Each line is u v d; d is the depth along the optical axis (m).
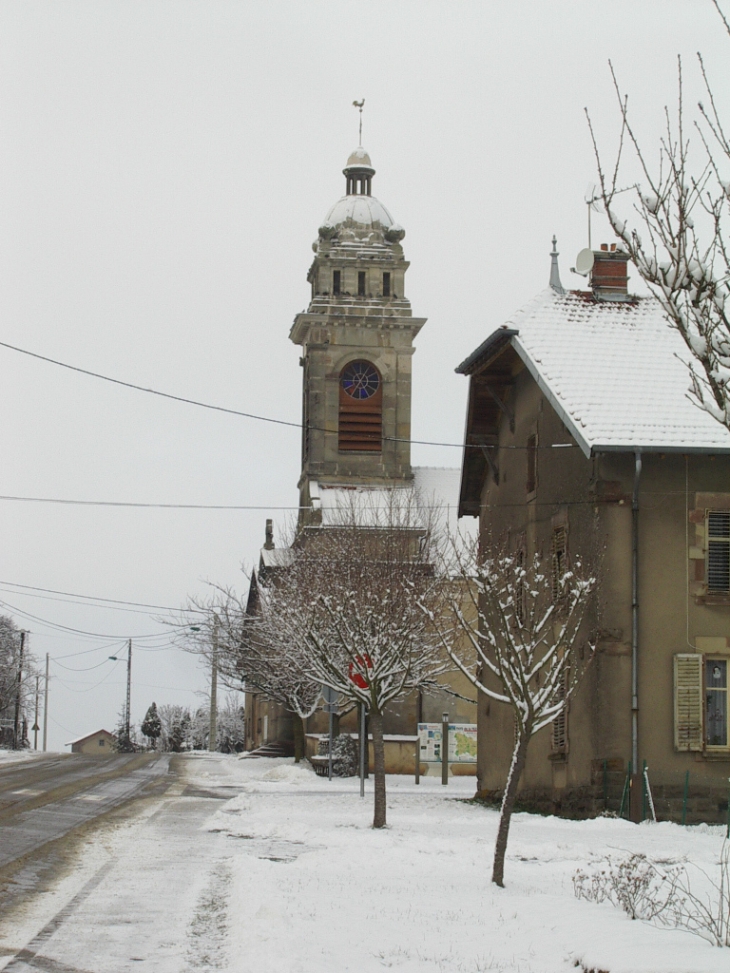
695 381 12.29
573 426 27.86
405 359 61.34
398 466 60.66
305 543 54.91
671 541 28.06
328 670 26.50
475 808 31.44
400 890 16.27
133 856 18.67
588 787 27.70
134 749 101.56
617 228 11.95
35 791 30.47
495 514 36.41
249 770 47.16
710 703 27.94
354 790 37.03
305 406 62.59
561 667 17.66
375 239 62.25
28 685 83.00
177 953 12.13
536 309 31.88
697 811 27.08
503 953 12.55
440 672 39.25
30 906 14.24
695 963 10.94
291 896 15.26
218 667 56.16
